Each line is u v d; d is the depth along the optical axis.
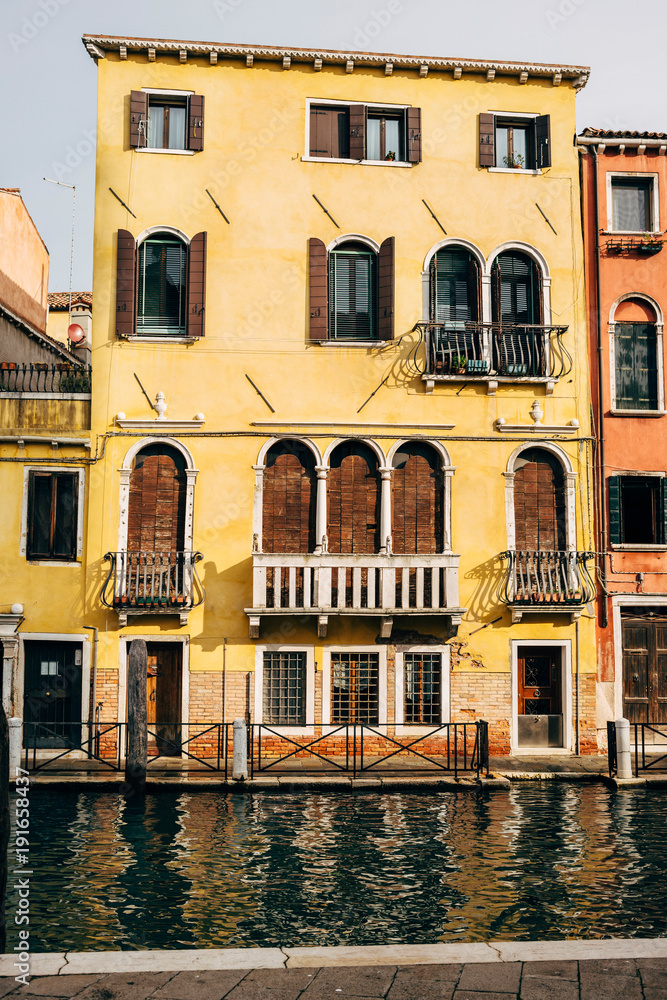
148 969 6.49
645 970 6.46
